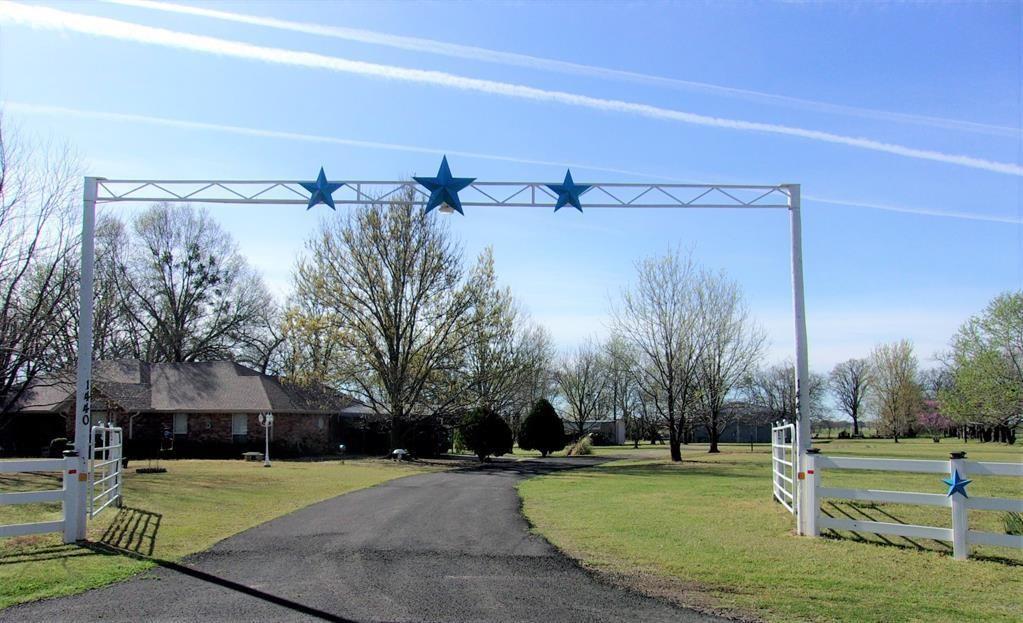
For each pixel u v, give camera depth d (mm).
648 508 15086
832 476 20453
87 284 12500
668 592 8281
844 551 10383
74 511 11320
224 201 13375
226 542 11383
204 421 38969
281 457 38312
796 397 13422
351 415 45844
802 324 13625
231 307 53625
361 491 19359
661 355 37375
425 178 13148
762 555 10148
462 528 12695
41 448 37062
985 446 50531
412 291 36250
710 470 28297
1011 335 36125
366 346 35875
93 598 8047
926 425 69062
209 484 20547
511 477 24688
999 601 7930
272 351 56594
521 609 7602
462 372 36812
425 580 8836
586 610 7559
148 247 50062
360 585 8602
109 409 36062
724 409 47531
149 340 50812
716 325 40125
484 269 36750
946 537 10148
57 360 27688
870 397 80812
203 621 7176
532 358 48625
